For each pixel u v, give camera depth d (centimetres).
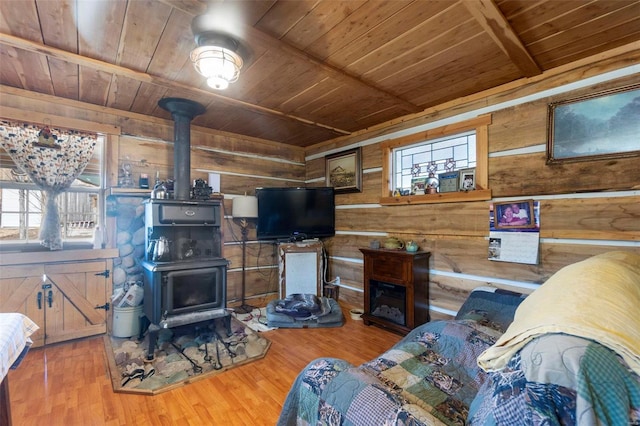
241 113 329
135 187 330
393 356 157
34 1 157
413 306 295
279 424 125
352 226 408
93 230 314
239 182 419
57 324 284
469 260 286
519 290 253
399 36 191
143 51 206
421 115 326
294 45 200
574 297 91
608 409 65
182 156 304
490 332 180
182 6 158
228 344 284
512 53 208
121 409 192
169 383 219
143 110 321
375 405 100
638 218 201
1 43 192
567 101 227
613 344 74
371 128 381
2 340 122
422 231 325
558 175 233
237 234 416
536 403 70
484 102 276
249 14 167
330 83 256
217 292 293
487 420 80
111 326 308
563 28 185
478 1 156
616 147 207
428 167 328
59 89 269
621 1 161
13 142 267
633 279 108
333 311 341
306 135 419
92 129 303
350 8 164
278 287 432
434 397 124
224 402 202
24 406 193
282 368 246
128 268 321
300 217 419
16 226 281
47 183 281
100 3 159
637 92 200
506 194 262
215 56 187
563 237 231
